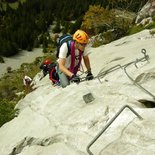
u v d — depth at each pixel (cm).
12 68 7606
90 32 4888
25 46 8838
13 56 8338
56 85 880
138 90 651
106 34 4047
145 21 3638
